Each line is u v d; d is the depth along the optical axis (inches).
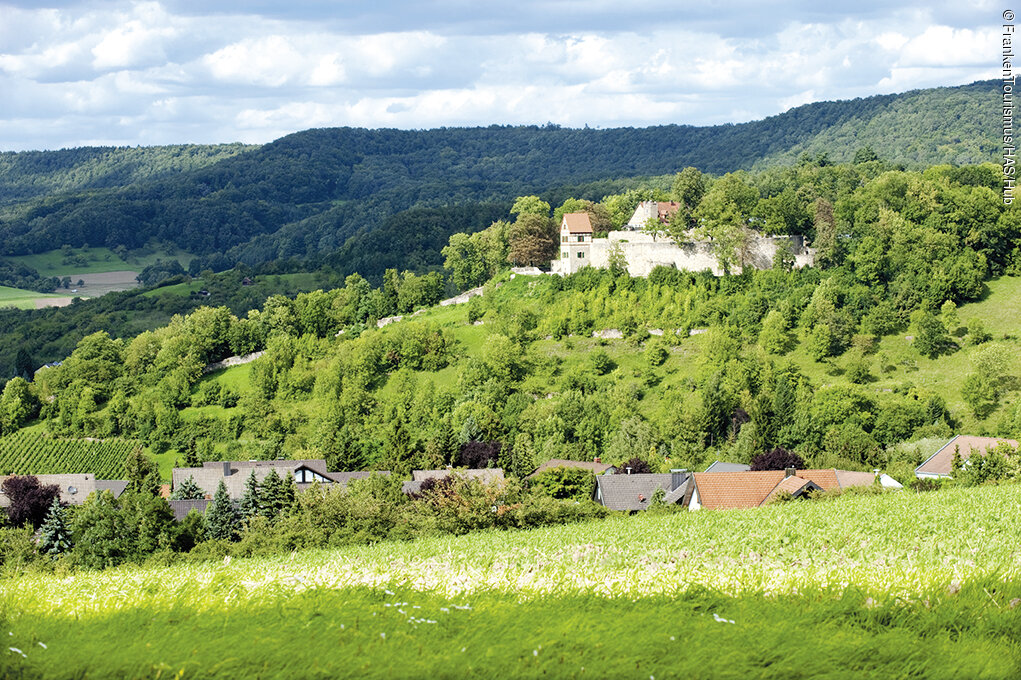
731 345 4977.9
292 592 954.1
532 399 5044.3
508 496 2128.4
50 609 915.4
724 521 1651.1
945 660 763.4
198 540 2214.6
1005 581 949.2
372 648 766.5
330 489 2598.4
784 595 922.1
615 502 3142.2
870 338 5073.8
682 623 822.5
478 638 782.5
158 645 780.6
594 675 722.8
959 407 4441.4
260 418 5502.0
